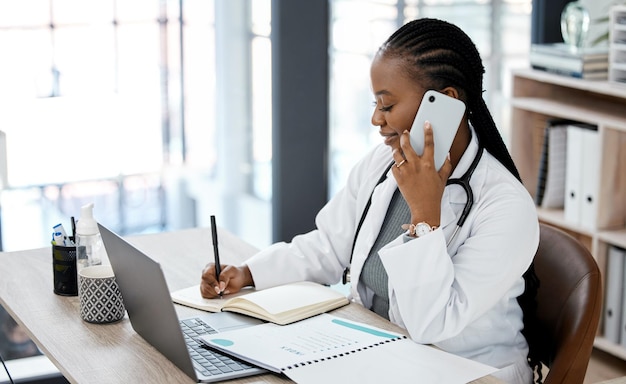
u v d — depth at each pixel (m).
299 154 3.14
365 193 1.90
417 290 1.57
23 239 2.85
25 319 1.67
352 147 3.31
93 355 1.51
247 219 3.14
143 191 2.97
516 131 3.34
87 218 1.75
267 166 3.13
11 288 1.84
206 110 3.00
